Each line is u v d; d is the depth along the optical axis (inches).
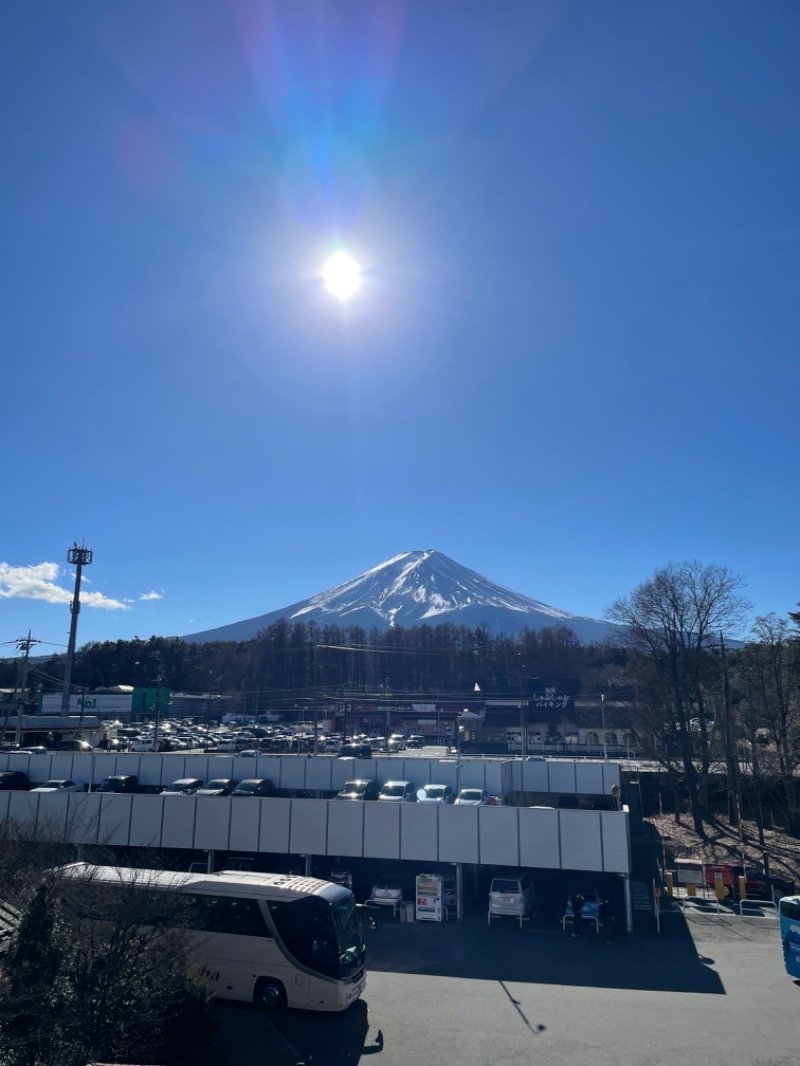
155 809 1416.1
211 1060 661.3
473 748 3826.3
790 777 2198.6
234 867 1440.7
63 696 4158.5
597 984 927.7
